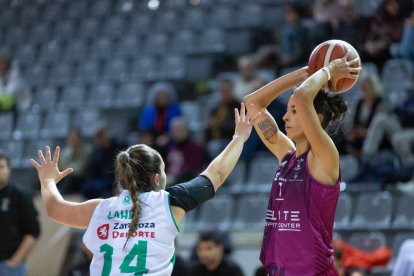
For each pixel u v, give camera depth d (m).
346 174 15.39
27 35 26.62
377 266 12.40
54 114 21.39
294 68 18.84
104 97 22.00
